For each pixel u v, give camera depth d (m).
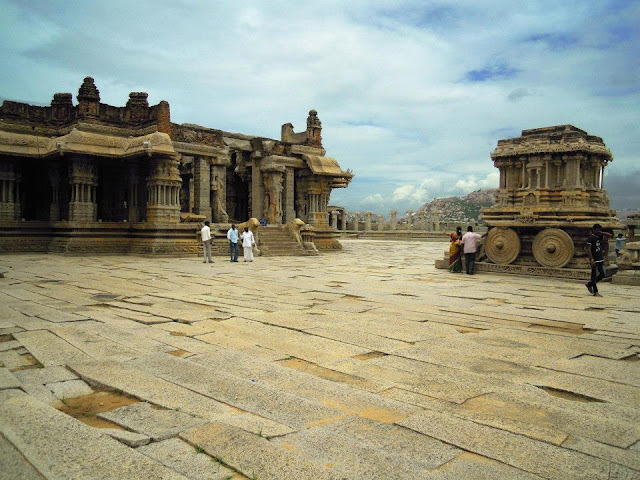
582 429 4.21
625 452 3.77
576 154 22.34
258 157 36.34
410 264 23.31
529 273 17.45
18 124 30.70
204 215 32.97
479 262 19.00
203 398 4.83
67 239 27.78
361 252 34.56
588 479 3.36
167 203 28.56
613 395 5.11
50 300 10.99
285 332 7.96
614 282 15.57
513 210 21.11
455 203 177.00
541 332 8.10
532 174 23.64
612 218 19.88
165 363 6.00
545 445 3.88
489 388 5.29
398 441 3.95
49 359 6.14
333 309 10.27
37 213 32.84
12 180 29.20
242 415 4.41
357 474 3.39
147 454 3.65
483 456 3.71
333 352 6.77
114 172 33.44
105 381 5.27
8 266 19.77
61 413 4.32
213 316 9.27
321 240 35.44
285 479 3.31
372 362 6.30
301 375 5.65
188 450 3.73
